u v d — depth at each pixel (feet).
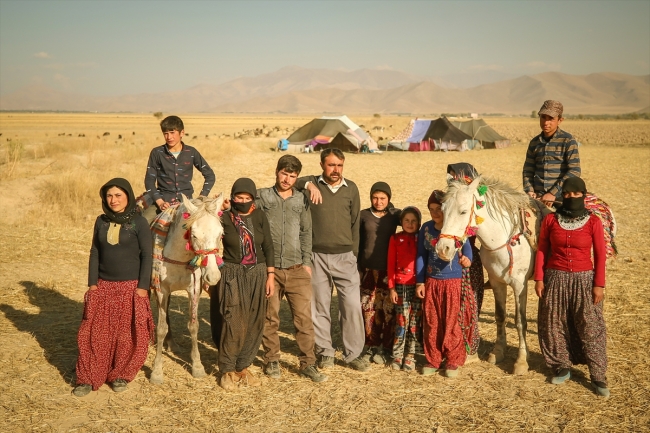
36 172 60.29
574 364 18.88
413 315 19.97
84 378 17.81
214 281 16.24
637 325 23.36
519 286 19.56
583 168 88.48
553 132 21.43
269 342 19.39
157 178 22.36
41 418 16.25
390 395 17.99
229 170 77.61
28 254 33.83
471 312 19.51
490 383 18.80
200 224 16.29
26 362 20.04
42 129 211.61
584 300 17.93
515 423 16.16
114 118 439.22
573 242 17.93
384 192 20.51
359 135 123.34
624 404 17.10
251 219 18.22
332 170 19.35
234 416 16.61
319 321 20.07
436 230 19.07
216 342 19.69
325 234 19.61
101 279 18.22
